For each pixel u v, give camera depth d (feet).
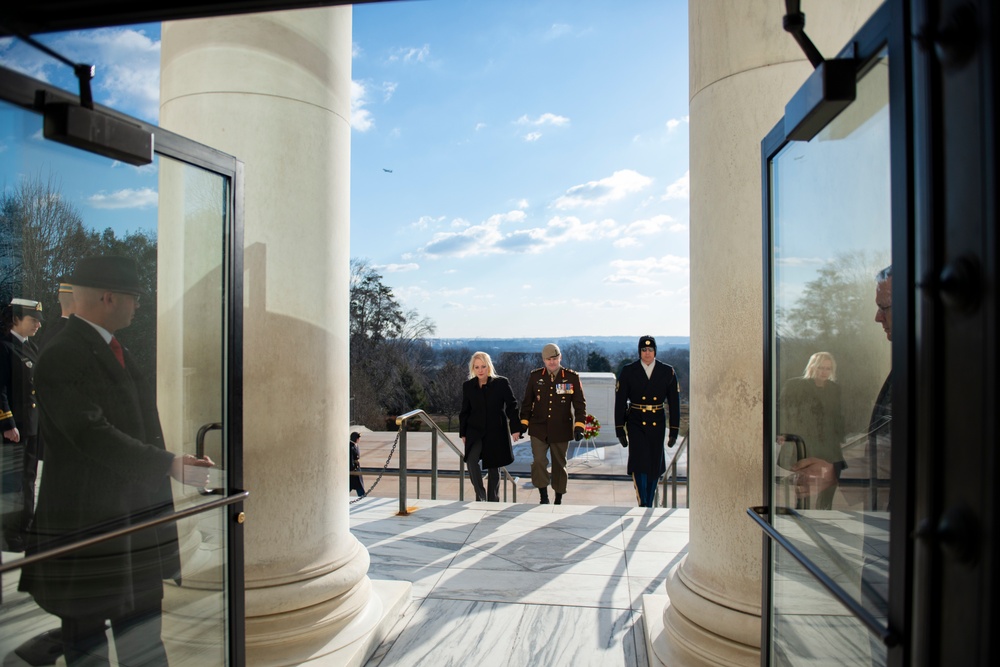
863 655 6.25
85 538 8.61
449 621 15.83
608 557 20.11
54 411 8.66
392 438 80.07
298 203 13.05
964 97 4.12
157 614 9.62
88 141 7.80
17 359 8.48
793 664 8.30
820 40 11.19
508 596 17.24
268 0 6.48
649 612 15.14
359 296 120.98
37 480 8.34
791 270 8.34
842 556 6.83
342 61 14.08
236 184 10.69
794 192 8.17
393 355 122.31
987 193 3.88
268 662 12.67
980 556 3.93
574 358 151.43
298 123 13.04
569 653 14.33
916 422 4.70
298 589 13.01
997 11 3.82
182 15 6.59
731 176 11.76
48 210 8.40
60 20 6.68
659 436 26.30
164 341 9.89
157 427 9.84
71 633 8.52
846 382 6.70
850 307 6.64
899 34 4.96
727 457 11.85
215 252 10.39
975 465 4.00
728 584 11.85
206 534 10.37
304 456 13.21
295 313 13.02
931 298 4.41
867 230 6.13
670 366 26.43
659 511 25.21
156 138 9.06
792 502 8.36
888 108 5.43
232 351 10.50
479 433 27.73
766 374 9.16
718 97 11.98
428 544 21.39
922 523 4.55
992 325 3.83
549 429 27.91
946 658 4.27
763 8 11.51
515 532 22.62
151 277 9.64
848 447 6.70
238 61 12.62
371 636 14.16
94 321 9.13
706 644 11.90
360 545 15.17
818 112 6.59
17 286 8.54
